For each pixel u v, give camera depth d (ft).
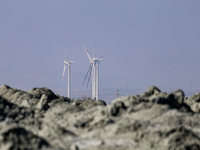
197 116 459.32
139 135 374.63
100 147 354.54
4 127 340.18
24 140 327.67
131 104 450.71
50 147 329.31
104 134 385.09
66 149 336.90
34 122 403.75
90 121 419.54
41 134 369.30
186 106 488.44
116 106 443.73
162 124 401.70
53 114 466.70
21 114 454.81
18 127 340.18
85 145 358.64
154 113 428.56
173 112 438.40
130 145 361.92
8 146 312.09
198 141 373.40
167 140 366.22
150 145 362.53
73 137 375.04
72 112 470.80
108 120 409.08
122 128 386.73
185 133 377.30
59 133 377.30
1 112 439.22
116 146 358.23
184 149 356.38
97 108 452.35
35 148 321.52
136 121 399.24
